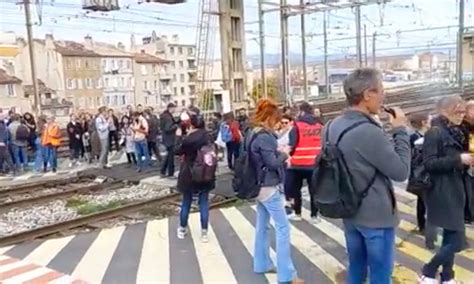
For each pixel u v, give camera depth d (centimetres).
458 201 439
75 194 1241
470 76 3353
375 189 339
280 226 498
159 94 8538
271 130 497
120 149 1962
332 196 340
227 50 1795
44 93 6119
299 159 728
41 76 6700
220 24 1798
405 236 664
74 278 550
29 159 1733
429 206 452
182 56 9275
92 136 1697
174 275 550
